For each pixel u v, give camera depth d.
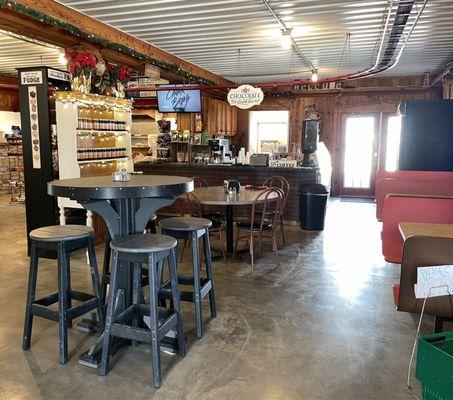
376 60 6.64
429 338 1.87
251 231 4.34
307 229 6.24
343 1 4.45
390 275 4.12
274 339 2.75
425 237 2.06
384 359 2.50
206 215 5.08
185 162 7.62
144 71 6.67
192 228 2.78
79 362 2.46
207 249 3.09
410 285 2.13
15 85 8.92
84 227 2.77
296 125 10.41
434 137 4.30
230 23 5.23
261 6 4.61
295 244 5.39
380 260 4.66
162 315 2.58
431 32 5.65
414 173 4.06
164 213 7.14
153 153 10.15
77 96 4.38
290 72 8.81
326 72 8.84
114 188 2.23
